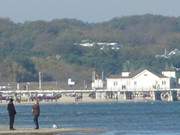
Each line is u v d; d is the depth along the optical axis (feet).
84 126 606.96
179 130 549.95
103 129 541.75
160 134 504.84
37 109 492.95
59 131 486.38
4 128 508.94
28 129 496.23
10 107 485.15
